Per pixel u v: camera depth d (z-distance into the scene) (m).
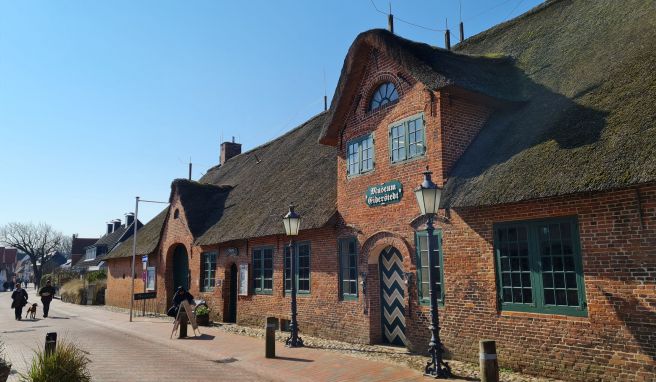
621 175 7.32
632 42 10.05
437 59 11.41
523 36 13.63
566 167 8.24
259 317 16.98
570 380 8.17
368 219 12.77
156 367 10.63
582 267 8.21
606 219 7.96
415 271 11.24
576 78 10.55
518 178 8.86
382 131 12.62
